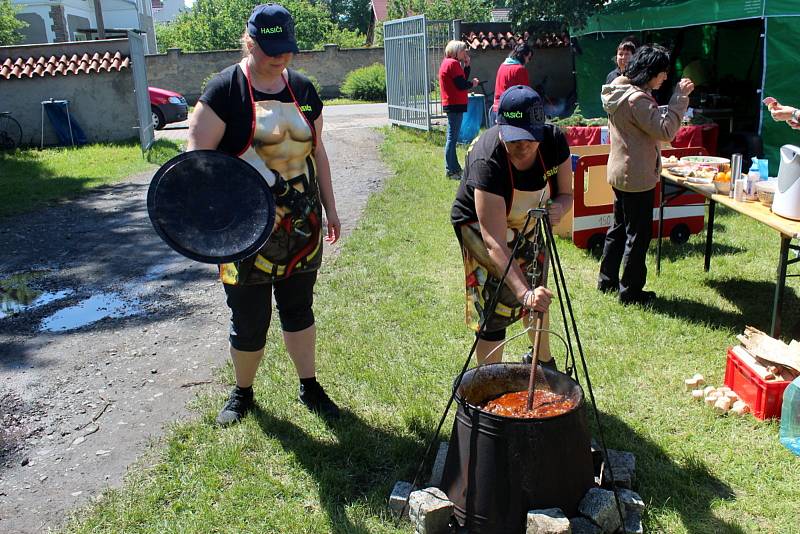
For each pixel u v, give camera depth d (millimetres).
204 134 3061
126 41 15383
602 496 2684
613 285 5340
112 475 3293
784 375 3535
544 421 2533
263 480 3160
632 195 4867
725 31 13047
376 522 2875
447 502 2709
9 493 3176
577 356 4301
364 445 3377
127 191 10344
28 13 28766
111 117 15320
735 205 4418
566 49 17266
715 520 2838
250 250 2986
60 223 8500
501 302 3279
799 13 8836
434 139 13125
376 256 6480
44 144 15297
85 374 4414
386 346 4516
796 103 9219
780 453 3264
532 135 2781
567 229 6879
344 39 42906
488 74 17312
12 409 3979
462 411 2670
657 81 4703
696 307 5059
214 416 3707
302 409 3736
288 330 3592
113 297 5902
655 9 11633
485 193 2975
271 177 3162
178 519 2928
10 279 6465
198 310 5516
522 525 2594
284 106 3162
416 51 13766
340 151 12625
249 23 3000
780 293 4074
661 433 3461
